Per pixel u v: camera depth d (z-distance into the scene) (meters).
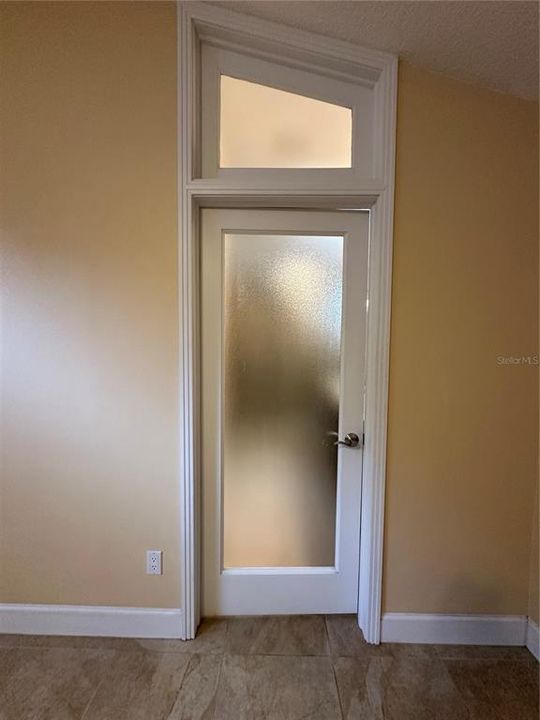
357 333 1.66
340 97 1.55
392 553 1.60
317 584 1.74
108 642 1.59
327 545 1.75
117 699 1.34
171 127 1.48
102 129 1.49
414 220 1.51
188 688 1.38
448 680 1.44
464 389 1.56
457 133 1.49
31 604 1.63
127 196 1.50
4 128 1.48
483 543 1.61
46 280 1.54
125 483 1.59
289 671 1.46
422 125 1.48
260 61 1.53
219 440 1.67
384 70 1.46
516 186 1.50
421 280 1.53
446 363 1.55
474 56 1.37
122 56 1.46
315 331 1.69
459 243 1.52
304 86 1.55
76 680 1.41
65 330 1.55
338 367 1.70
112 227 1.52
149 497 1.59
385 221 1.50
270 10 1.38
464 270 1.53
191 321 1.54
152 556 1.61
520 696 1.38
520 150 1.49
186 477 1.58
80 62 1.47
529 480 1.59
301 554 1.75
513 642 1.61
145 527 1.60
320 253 1.66
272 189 1.50
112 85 1.47
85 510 1.60
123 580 1.62
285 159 1.57
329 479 1.74
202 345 1.65
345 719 1.28
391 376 1.56
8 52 1.46
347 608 1.75
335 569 1.75
